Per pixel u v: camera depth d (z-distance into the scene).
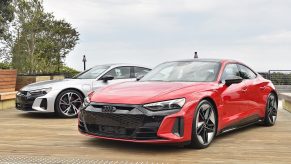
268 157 4.46
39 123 7.29
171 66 6.08
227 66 5.93
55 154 4.57
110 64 9.14
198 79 5.55
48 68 25.36
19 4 23.20
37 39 24.28
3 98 9.84
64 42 35.19
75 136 5.78
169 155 4.58
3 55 23.64
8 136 5.79
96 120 4.83
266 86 6.80
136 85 5.24
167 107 4.59
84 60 17.69
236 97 5.74
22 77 12.80
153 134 4.52
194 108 4.77
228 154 4.64
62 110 8.22
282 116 8.67
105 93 5.03
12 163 4.10
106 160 4.30
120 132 4.69
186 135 4.67
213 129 5.16
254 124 7.16
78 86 8.31
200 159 4.38
